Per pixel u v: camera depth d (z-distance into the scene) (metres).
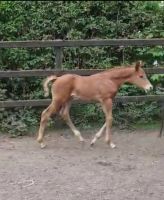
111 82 8.95
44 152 8.70
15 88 10.23
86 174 7.82
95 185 7.44
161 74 10.19
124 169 8.03
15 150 8.76
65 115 9.13
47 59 10.57
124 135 9.62
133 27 11.41
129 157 8.55
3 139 9.28
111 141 9.13
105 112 8.95
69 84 8.93
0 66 10.52
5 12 11.26
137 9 11.69
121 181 7.59
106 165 8.17
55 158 8.44
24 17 11.27
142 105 10.31
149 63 10.96
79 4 11.67
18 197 7.05
